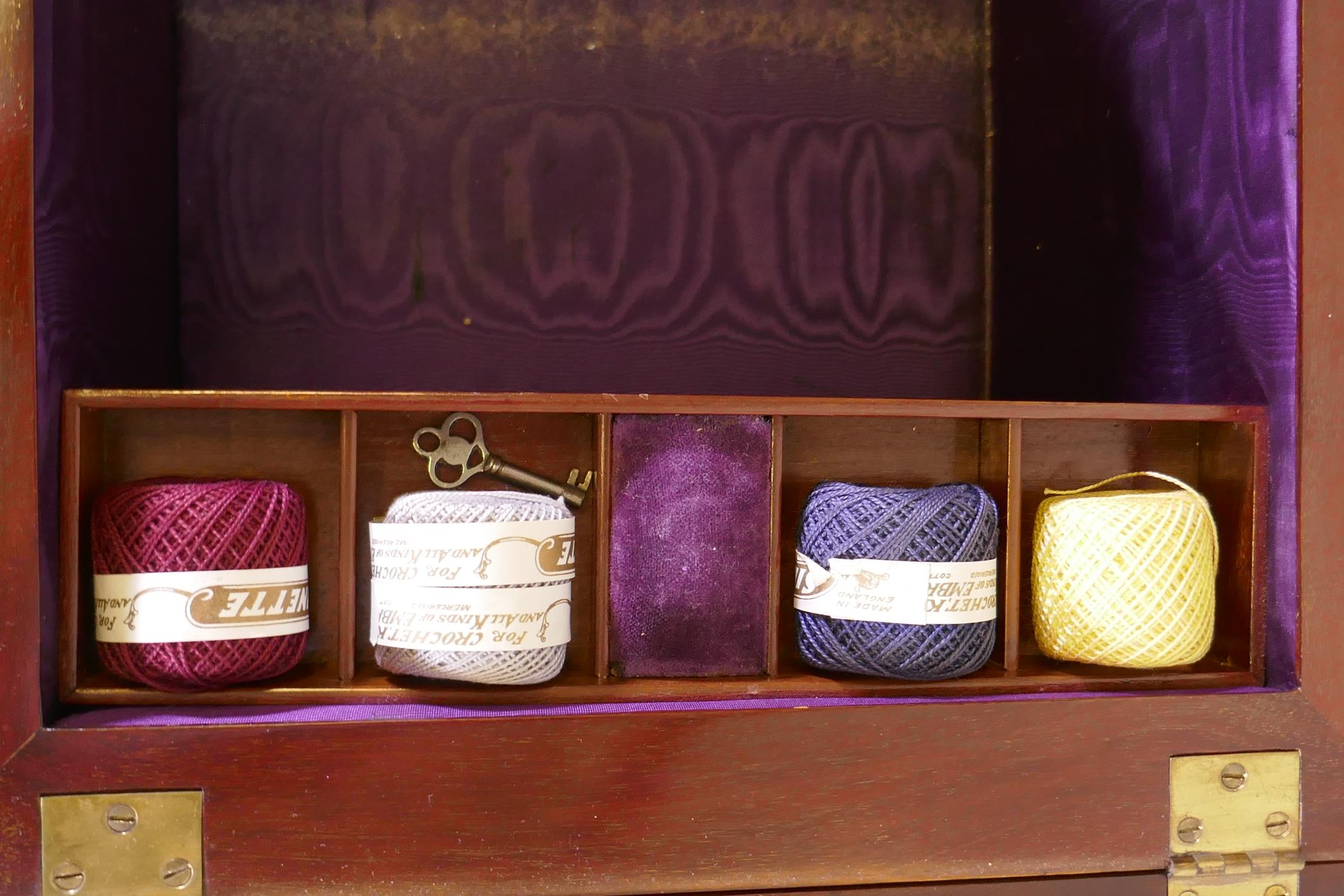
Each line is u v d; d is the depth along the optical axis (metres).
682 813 0.63
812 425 0.75
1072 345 0.88
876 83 0.95
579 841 0.62
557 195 0.90
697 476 0.69
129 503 0.61
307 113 0.87
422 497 0.65
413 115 0.88
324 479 0.71
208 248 0.86
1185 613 0.66
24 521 0.58
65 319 0.63
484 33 0.89
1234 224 0.71
